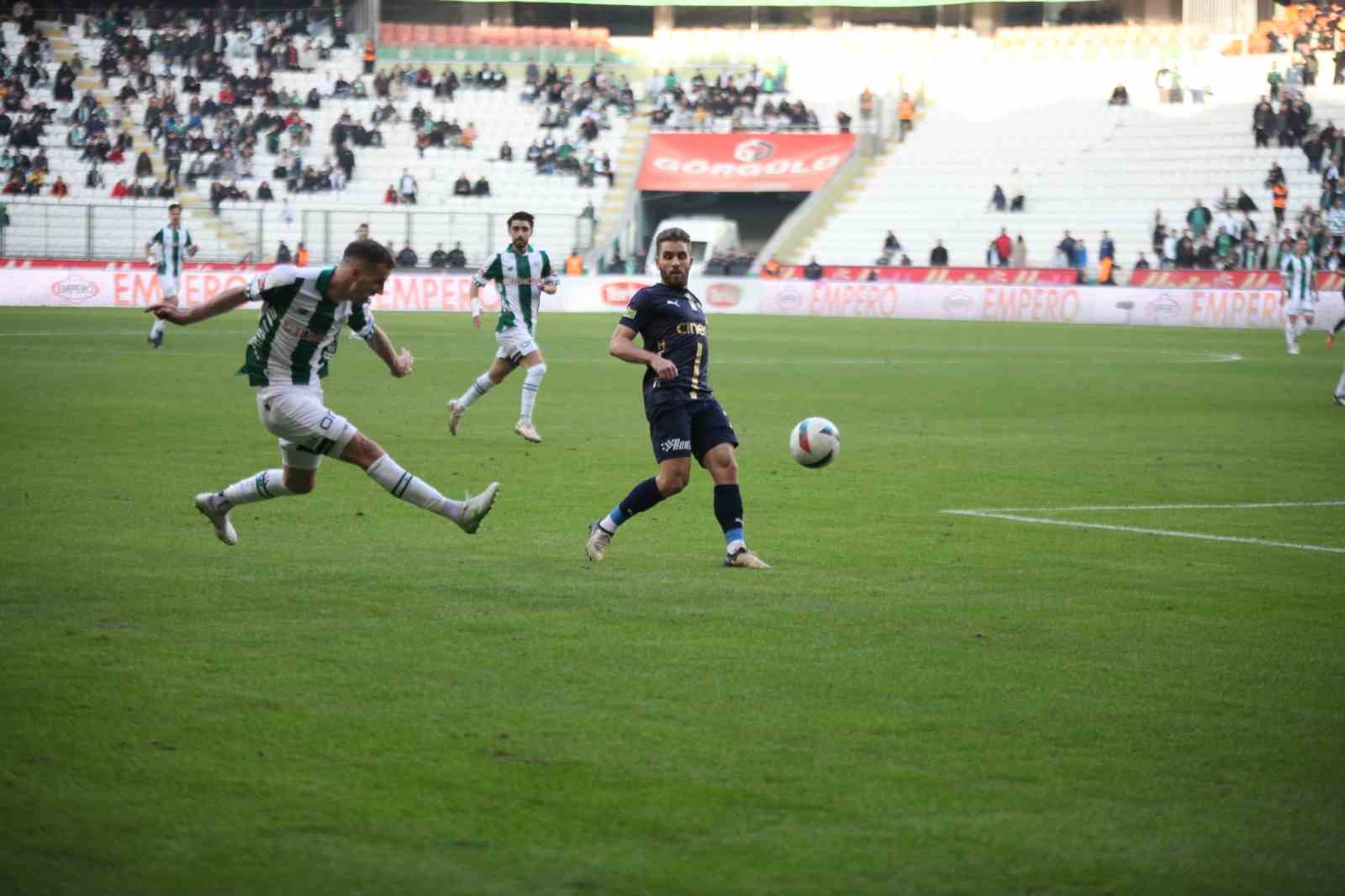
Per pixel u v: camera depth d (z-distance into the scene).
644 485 23.45
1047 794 13.26
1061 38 163.38
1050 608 20.92
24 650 17.61
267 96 155.50
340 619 19.52
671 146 154.88
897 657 17.94
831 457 26.39
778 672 17.20
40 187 143.50
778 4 167.12
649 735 14.75
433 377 63.31
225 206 144.25
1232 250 127.81
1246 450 41.34
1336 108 144.62
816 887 11.25
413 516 28.00
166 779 13.30
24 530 25.53
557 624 19.44
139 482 31.27
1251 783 13.64
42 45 156.88
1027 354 84.81
